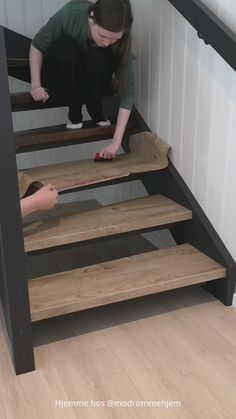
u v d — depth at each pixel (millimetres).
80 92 2021
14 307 1407
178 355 1593
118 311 1856
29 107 2062
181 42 1883
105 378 1487
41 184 1788
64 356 1592
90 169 1997
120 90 2023
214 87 1744
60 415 1344
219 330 1729
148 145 2158
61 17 1919
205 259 1894
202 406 1374
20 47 2477
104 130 2082
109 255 2400
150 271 1799
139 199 2109
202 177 1918
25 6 2650
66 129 2062
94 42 1977
